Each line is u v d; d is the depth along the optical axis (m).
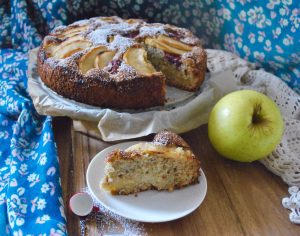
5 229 0.25
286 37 0.36
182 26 0.42
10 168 0.29
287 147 0.29
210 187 0.27
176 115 0.30
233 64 0.38
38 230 0.24
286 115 0.34
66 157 0.30
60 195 0.26
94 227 0.24
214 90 0.34
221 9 0.39
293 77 0.38
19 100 0.34
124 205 0.25
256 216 0.25
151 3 0.41
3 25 0.44
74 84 0.31
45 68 0.32
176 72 0.35
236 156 0.28
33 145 0.32
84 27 0.37
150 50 0.36
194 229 0.24
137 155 0.25
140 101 0.31
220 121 0.28
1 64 0.39
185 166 0.25
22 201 0.26
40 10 0.42
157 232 0.24
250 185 0.28
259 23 0.37
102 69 0.31
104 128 0.29
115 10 0.42
